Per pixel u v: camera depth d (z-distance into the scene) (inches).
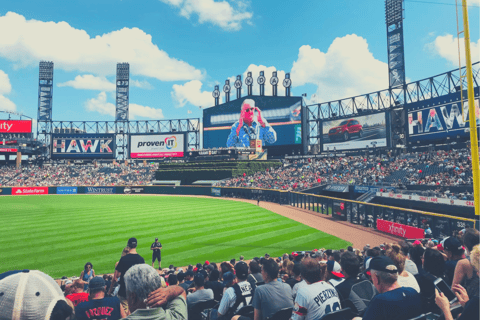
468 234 169.9
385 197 1491.1
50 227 1134.4
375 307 124.2
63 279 502.9
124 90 4005.9
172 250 845.8
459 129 1796.3
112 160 3900.1
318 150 3147.1
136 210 1625.2
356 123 2578.7
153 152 3826.3
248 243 919.0
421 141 2080.5
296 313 158.1
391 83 2385.6
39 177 3467.0
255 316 174.1
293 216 1456.7
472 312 114.1
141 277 101.8
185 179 3257.9
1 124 3686.0
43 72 3895.2
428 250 179.2
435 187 1374.3
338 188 1939.0
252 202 2166.6
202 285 235.8
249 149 3189.0
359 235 1035.9
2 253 798.5
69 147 3804.1
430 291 170.4
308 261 164.9
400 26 2325.3
